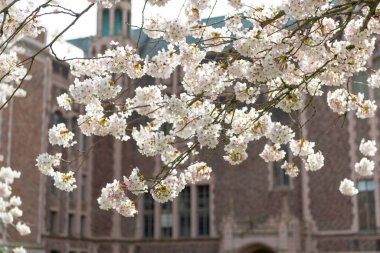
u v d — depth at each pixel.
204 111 7.59
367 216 27.67
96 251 31.75
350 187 9.90
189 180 8.02
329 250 28.02
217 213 30.73
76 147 31.12
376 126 27.78
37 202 28.66
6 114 27.48
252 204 30.05
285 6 6.82
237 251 28.50
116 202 7.48
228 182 30.80
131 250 31.88
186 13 7.85
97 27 33.09
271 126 7.66
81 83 7.39
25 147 28.42
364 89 27.27
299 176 29.42
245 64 7.43
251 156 30.56
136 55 7.51
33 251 27.58
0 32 6.33
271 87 8.05
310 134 28.89
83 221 32.06
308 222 28.50
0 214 15.36
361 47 7.02
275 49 6.76
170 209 32.00
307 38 7.02
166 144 7.56
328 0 6.80
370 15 6.82
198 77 7.54
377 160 27.64
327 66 7.36
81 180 31.84
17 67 8.23
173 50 7.57
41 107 29.72
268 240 27.92
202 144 7.20
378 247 27.12
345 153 28.34
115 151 32.44
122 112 8.16
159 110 7.95
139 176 7.44
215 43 7.91
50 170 7.92
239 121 7.65
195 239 30.88
